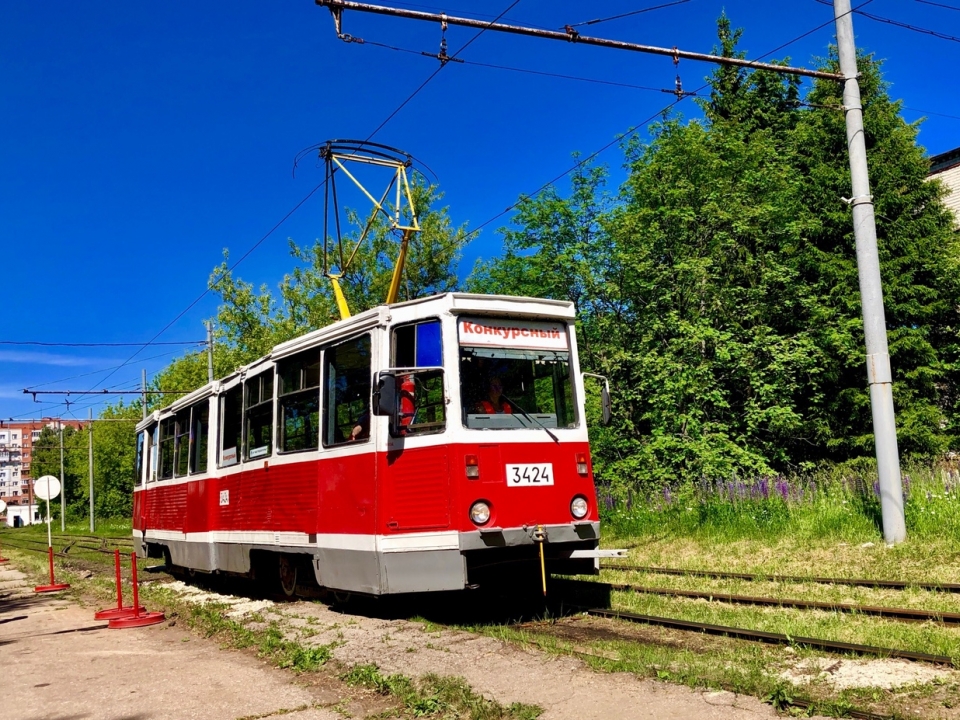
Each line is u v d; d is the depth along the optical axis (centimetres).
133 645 920
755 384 1652
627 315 1834
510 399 863
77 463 7144
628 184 1856
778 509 1295
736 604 878
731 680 558
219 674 729
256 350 3069
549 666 641
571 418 898
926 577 904
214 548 1293
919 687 530
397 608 962
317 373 1001
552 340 910
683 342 1630
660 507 1505
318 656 738
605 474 1689
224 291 3200
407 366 869
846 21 1151
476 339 861
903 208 2084
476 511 810
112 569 2025
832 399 1953
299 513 1008
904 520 1073
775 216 1892
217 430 1328
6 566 2495
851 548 1090
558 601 949
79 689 711
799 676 573
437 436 826
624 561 1275
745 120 2903
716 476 1513
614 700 547
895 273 2031
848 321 1847
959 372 2102
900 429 1884
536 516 841
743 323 1831
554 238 1844
